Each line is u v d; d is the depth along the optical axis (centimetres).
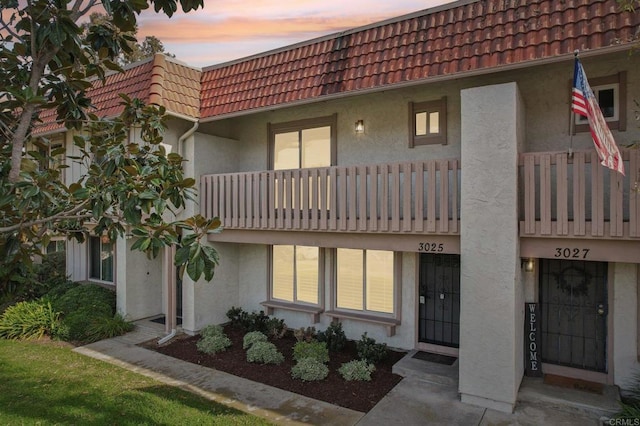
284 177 862
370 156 884
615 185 553
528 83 726
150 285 1163
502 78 744
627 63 645
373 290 910
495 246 611
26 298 1217
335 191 788
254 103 888
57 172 442
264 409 610
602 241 580
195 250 330
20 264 402
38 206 378
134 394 650
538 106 719
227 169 1059
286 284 1034
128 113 516
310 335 900
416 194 697
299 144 994
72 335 963
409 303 855
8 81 394
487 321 614
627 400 618
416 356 802
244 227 917
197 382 712
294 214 844
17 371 748
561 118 700
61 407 597
